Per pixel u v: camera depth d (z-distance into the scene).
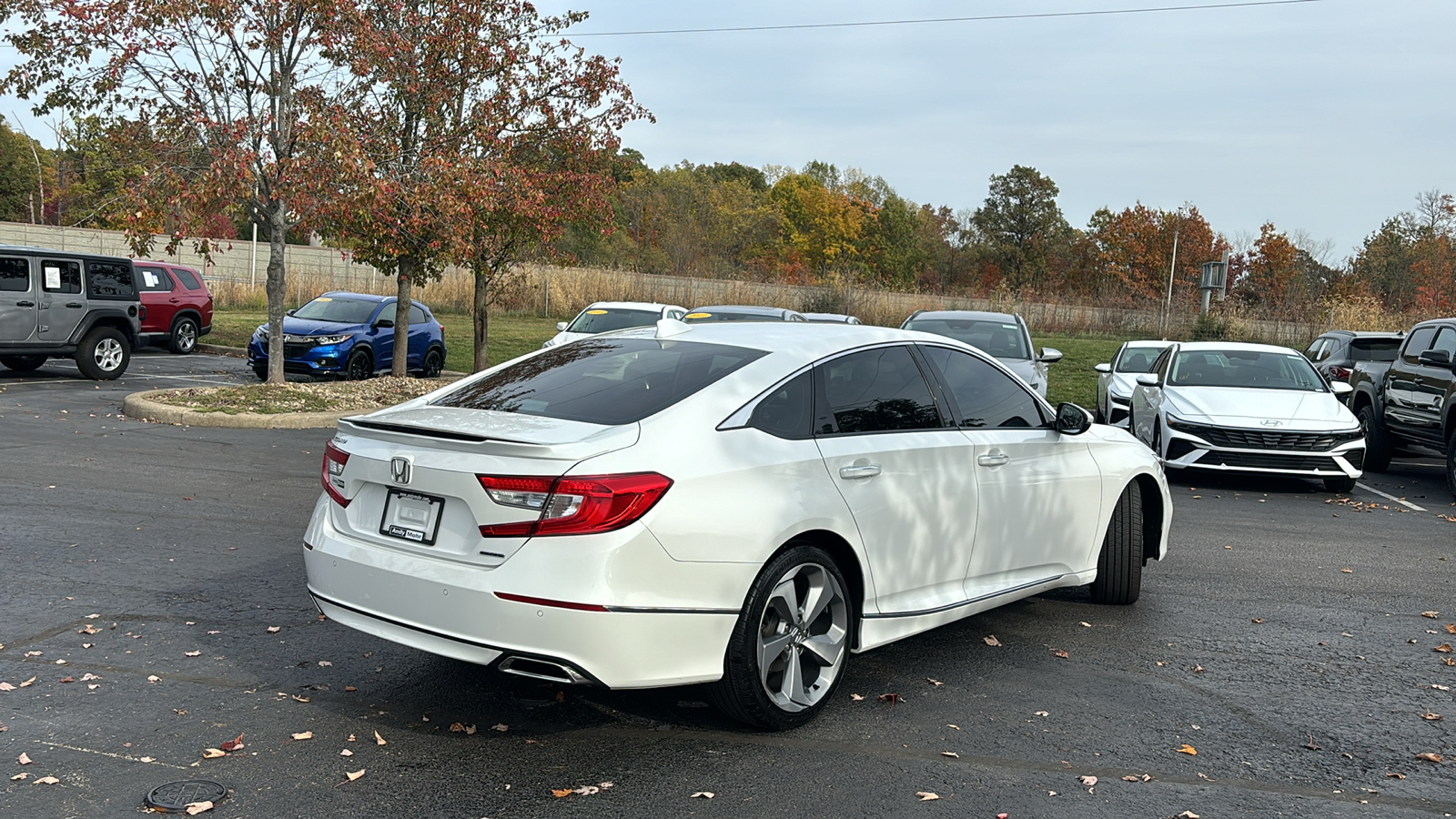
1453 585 6.98
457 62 15.70
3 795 3.44
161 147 13.65
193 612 5.50
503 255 18.47
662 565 3.67
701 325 5.04
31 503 7.87
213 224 14.13
